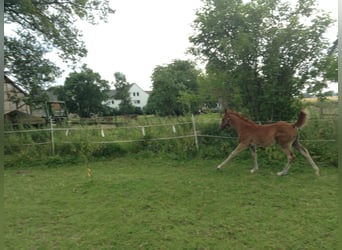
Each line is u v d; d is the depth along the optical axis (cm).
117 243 381
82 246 374
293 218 447
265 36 820
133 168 798
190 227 425
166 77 4378
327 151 789
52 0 1466
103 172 762
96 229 423
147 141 969
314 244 369
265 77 845
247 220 445
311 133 848
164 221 446
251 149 730
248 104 905
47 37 1495
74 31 1569
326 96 838
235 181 646
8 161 867
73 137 995
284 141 680
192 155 894
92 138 998
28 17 1408
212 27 858
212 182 640
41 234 410
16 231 421
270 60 811
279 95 840
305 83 834
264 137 691
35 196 576
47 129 977
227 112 745
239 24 846
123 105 6525
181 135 959
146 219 454
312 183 620
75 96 5359
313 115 907
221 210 486
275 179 655
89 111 5488
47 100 1648
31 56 1487
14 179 714
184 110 1216
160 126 1022
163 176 700
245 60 832
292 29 803
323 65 806
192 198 544
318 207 489
